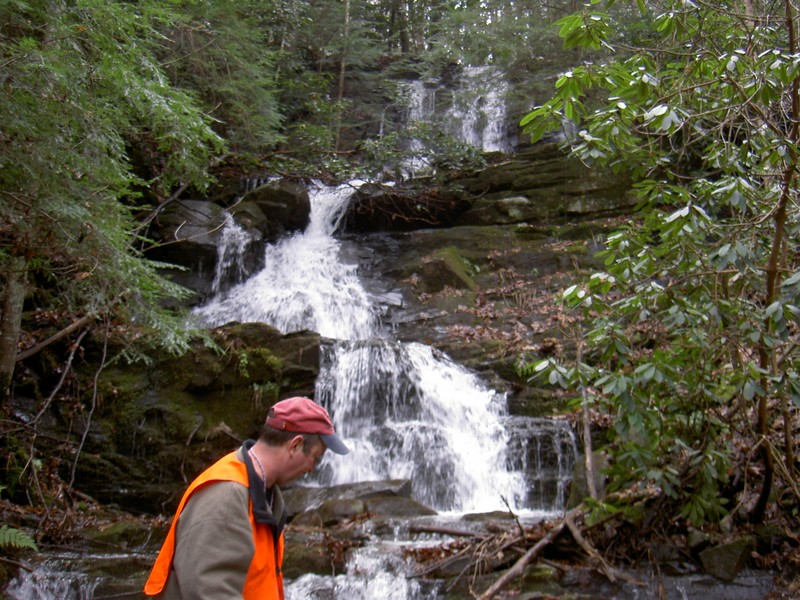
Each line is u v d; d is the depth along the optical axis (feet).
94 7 15.90
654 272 17.42
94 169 16.87
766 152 15.79
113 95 18.03
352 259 42.78
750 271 16.90
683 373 16.89
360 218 46.96
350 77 67.46
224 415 26.71
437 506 25.45
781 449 18.39
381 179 47.52
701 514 16.24
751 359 18.28
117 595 16.75
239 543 6.56
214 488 6.81
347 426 28.14
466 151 47.42
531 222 43.21
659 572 16.15
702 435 17.42
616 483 17.31
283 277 41.04
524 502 25.04
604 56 48.49
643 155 18.30
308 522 20.65
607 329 16.55
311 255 42.68
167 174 28.17
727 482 17.16
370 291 38.58
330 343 29.45
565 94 16.69
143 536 20.95
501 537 17.51
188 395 27.12
